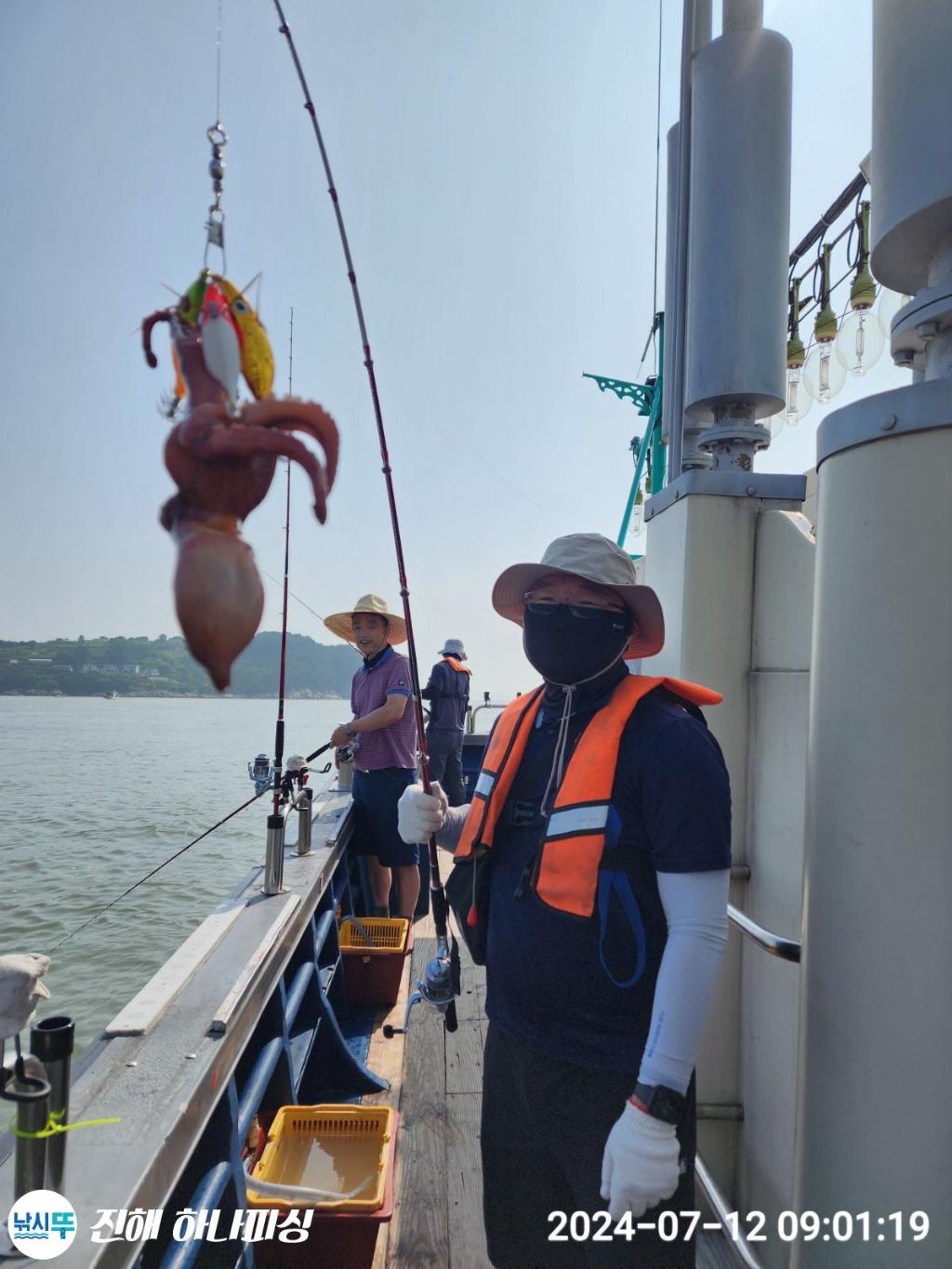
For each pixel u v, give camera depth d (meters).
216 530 0.56
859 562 1.22
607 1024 1.41
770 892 2.18
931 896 1.12
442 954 1.86
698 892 1.33
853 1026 1.19
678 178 2.89
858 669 1.22
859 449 1.22
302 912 2.76
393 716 4.15
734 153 2.37
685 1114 1.42
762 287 2.38
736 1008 2.32
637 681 1.52
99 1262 1.08
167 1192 1.35
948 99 1.21
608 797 1.40
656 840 1.36
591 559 1.54
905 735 1.16
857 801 1.21
